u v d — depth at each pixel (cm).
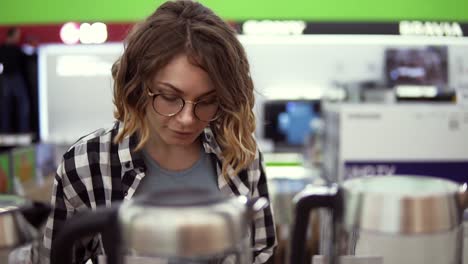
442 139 167
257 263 85
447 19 186
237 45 77
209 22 74
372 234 62
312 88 333
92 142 86
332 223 60
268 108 321
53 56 245
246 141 84
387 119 166
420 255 64
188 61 69
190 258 50
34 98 226
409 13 186
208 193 51
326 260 63
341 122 166
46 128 252
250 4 185
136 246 46
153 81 72
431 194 53
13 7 189
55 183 86
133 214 47
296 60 329
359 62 317
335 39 196
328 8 185
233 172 87
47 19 189
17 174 200
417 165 167
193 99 72
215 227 45
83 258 78
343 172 166
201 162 88
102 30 187
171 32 70
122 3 186
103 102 271
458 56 212
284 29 186
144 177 85
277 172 181
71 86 261
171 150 86
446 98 195
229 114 80
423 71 214
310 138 241
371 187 56
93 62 251
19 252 54
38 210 56
